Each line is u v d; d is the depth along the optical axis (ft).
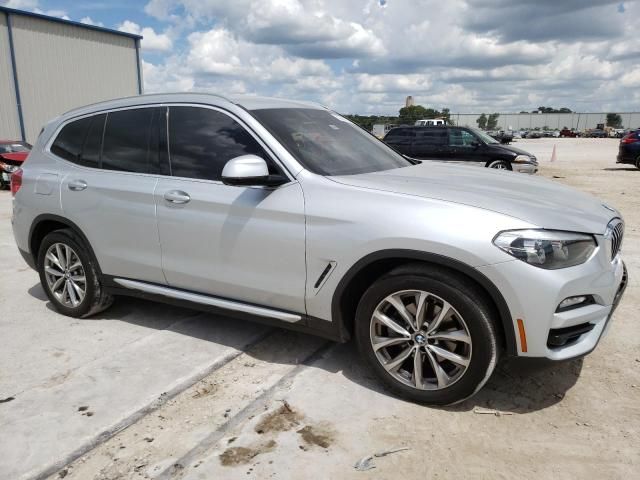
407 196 9.89
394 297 9.93
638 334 13.12
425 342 9.82
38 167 14.80
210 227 11.62
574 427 9.41
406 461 8.55
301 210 10.53
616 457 8.58
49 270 14.82
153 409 10.15
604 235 9.56
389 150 14.21
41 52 75.97
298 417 9.77
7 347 13.00
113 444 9.14
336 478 8.19
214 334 13.44
